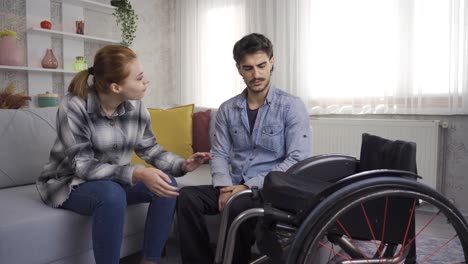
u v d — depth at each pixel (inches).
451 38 91.6
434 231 82.1
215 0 131.5
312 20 111.2
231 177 61.7
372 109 104.0
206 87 135.6
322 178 52.4
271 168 59.8
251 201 51.4
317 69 111.8
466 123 94.3
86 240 53.1
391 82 100.5
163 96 147.3
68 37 113.0
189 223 55.2
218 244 47.2
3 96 89.4
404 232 37.5
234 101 63.9
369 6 102.3
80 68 113.3
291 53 114.7
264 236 42.4
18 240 46.1
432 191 34.1
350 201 32.2
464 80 90.8
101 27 125.5
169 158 59.3
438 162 97.9
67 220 50.7
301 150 57.2
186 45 139.9
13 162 66.1
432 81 95.6
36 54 107.2
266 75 58.2
